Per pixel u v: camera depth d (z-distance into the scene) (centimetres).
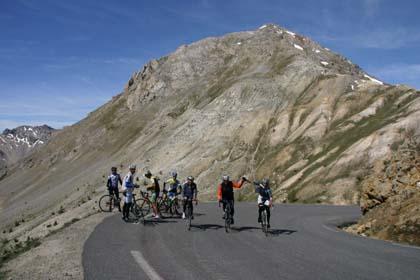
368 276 855
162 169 6159
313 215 2348
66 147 12075
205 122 7125
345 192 3656
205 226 1650
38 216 6856
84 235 1377
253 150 5809
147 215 1958
